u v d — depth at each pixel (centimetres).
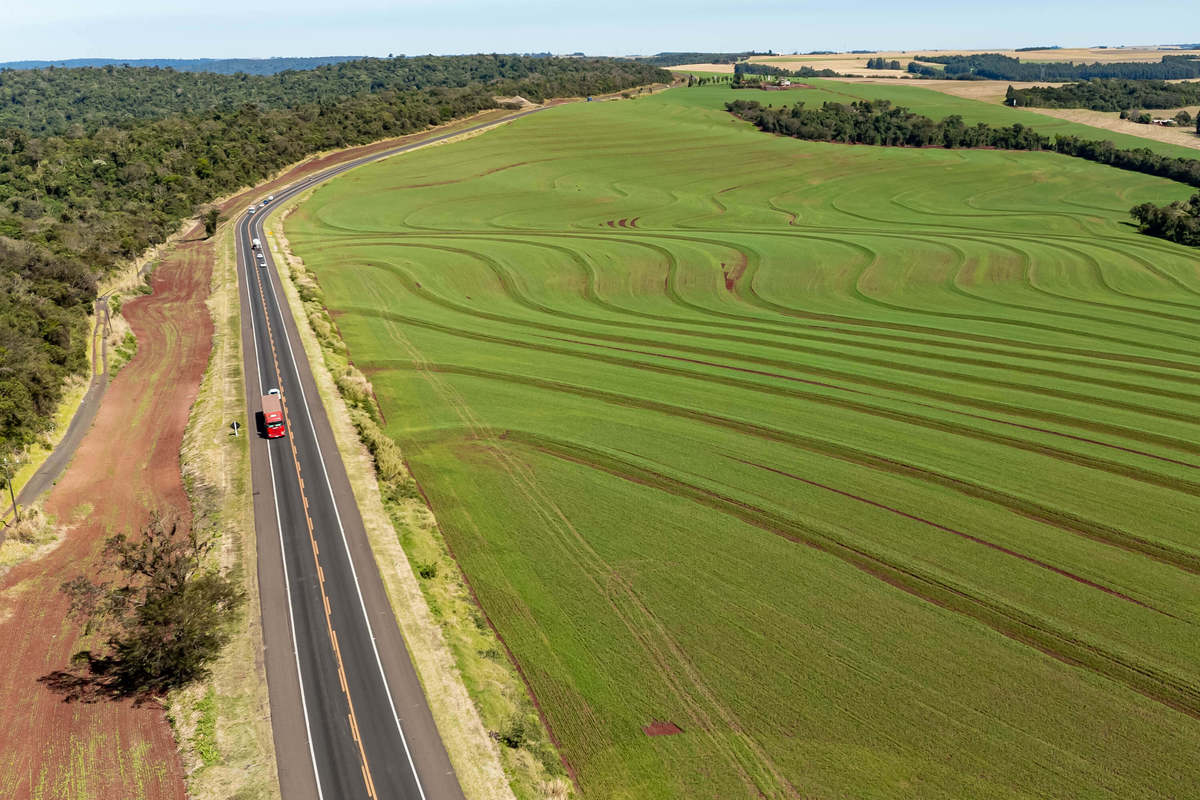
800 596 4281
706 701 3556
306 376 7006
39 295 7625
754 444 6038
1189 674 3703
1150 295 10256
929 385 7156
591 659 3816
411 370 7500
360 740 3300
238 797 3034
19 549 4606
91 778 3112
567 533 4866
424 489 5384
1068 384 7188
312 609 4069
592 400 6869
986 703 3544
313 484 5266
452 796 3064
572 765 3250
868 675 3709
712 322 9138
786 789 3131
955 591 4319
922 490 5359
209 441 5828
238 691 3541
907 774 3186
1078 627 4031
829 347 8219
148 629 3453
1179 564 4556
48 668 3719
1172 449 5938
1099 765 3222
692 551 4678
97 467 5603
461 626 4009
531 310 9531
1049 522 4991
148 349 7806
